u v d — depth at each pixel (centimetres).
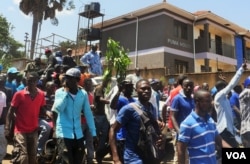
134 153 363
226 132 578
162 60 2295
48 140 675
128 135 372
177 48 2392
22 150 526
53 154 662
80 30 2536
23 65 2011
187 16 2458
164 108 704
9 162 684
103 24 2697
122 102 593
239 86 778
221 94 584
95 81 999
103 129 683
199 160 346
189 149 354
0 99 540
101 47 2723
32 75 541
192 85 530
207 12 2488
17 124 537
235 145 584
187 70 2462
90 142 618
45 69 1068
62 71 891
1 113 541
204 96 352
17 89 789
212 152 352
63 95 485
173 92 664
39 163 675
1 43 3906
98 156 687
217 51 2736
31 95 542
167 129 741
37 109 551
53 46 1966
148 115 375
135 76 870
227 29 2717
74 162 485
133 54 2497
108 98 710
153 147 356
